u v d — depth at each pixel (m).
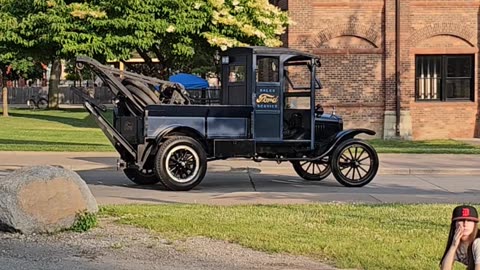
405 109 29.31
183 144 15.05
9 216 9.09
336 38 29.08
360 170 18.59
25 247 8.55
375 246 8.54
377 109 29.30
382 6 29.19
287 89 19.92
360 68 29.19
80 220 9.49
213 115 15.61
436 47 29.55
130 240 8.95
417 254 8.14
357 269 7.58
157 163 14.93
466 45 29.69
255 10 21.91
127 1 20.09
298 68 27.78
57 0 20.42
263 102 15.86
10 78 54.72
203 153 15.26
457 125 29.83
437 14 29.47
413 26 29.38
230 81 16.45
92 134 31.52
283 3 29.38
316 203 12.81
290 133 16.34
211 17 20.86
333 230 9.56
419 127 29.56
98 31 20.38
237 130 15.80
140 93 15.31
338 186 16.48
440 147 25.81
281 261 7.93
